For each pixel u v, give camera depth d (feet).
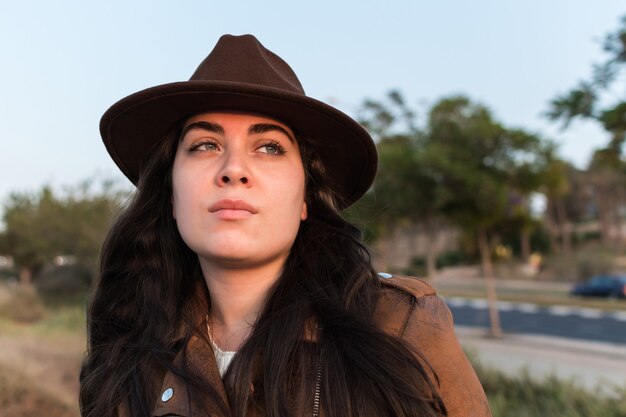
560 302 81.41
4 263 112.37
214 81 3.90
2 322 39.09
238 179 4.01
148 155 5.10
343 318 3.94
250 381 3.92
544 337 46.21
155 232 5.13
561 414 16.67
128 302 5.17
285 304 4.12
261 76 4.31
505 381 20.77
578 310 71.67
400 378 3.66
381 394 3.69
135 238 5.16
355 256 4.44
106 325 5.10
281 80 4.37
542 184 37.52
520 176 37.11
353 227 4.80
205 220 4.06
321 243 4.56
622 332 50.01
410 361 3.73
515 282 122.21
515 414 16.99
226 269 4.31
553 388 19.34
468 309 73.51
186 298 4.78
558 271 122.72
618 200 169.99
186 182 4.18
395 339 3.82
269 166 4.19
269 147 4.30
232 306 4.43
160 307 4.76
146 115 4.59
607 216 163.53
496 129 36.24
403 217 40.01
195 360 4.23
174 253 5.05
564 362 33.04
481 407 3.90
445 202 37.17
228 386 4.09
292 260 4.52
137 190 5.18
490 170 37.22
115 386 4.51
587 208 189.88
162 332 4.60
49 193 66.08
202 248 4.08
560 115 11.92
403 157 37.14
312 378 3.87
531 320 60.80
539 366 31.07
